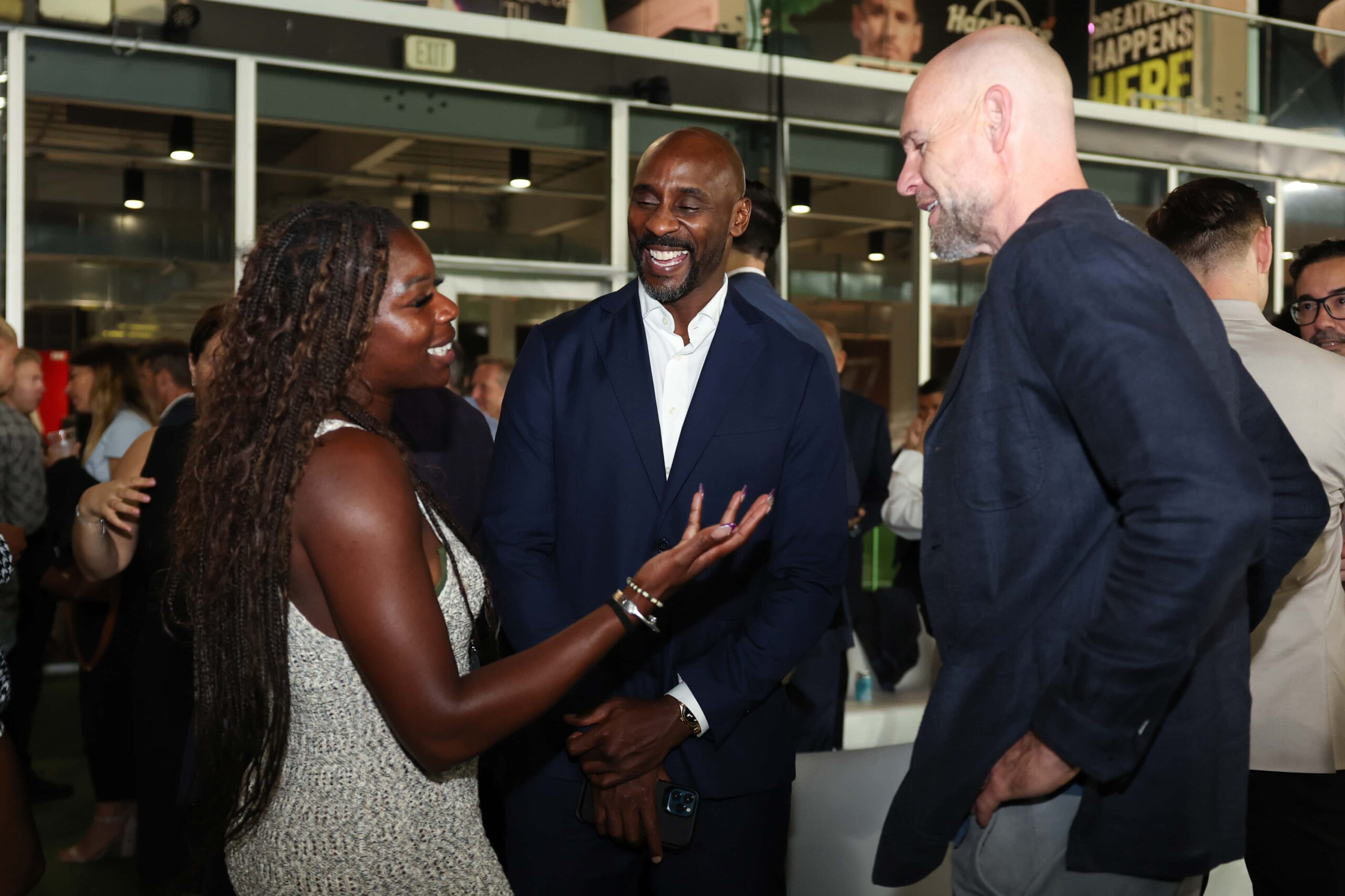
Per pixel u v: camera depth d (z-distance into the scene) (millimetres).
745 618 1695
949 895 1761
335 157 5684
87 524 2430
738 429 1671
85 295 5348
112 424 4223
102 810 3262
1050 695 1055
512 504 1713
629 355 1713
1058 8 7035
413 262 1186
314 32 5477
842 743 3562
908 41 6746
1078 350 1016
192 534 1141
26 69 5125
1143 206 7453
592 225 6266
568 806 1670
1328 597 1714
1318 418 1662
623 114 6234
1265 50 7754
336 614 1069
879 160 6875
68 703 5098
